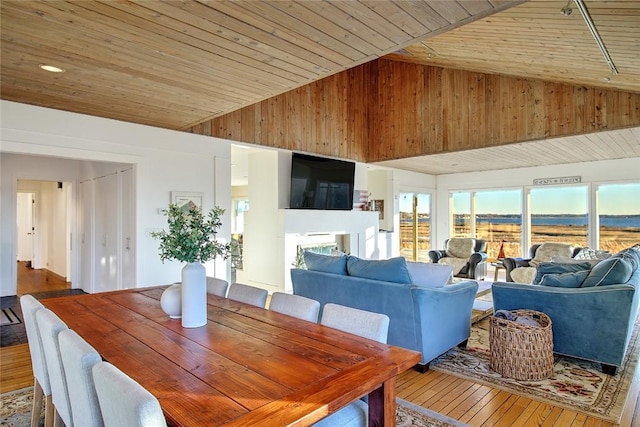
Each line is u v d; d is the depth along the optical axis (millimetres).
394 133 7484
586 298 3193
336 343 1758
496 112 6039
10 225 6152
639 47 3107
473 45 4434
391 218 8688
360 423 1652
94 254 6059
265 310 2359
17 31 2416
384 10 2172
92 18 2254
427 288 3199
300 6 2123
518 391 2820
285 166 6559
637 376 3086
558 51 3758
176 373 1433
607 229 7477
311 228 6684
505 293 3580
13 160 6164
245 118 5879
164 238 2090
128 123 4543
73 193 6715
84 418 1388
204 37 2500
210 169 5352
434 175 9992
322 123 7094
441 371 3186
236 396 1253
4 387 2875
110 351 1662
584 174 7699
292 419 1117
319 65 2957
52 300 2633
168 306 2146
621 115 4828
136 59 2848
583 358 3240
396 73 7477
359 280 3498
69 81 3289
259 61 2889
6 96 3650
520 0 2070
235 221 11742
